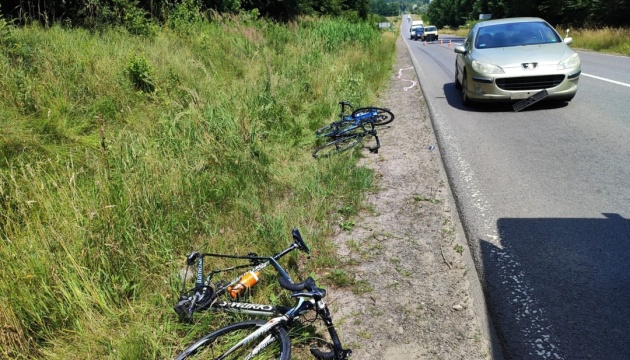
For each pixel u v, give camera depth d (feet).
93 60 22.99
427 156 17.61
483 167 16.15
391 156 17.95
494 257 10.51
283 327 7.74
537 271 9.83
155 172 13.60
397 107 27.55
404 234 11.62
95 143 15.99
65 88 19.57
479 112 24.89
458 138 19.99
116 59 24.14
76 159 14.58
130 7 35.14
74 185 11.67
